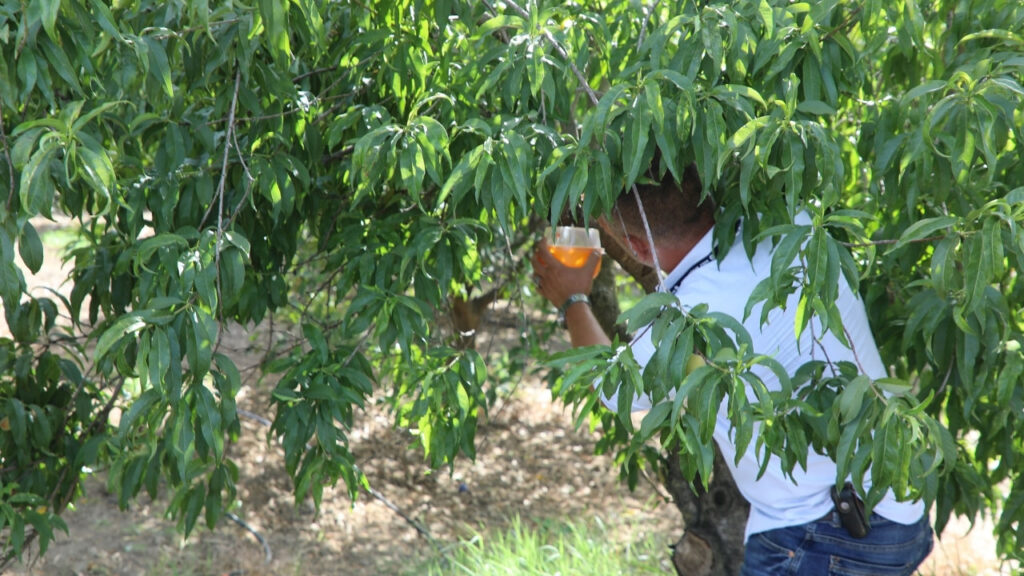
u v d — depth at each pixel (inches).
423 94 79.1
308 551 227.6
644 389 58.3
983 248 53.7
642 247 79.4
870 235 88.0
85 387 98.5
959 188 77.3
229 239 64.8
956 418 89.4
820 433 65.3
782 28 67.7
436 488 263.6
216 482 86.6
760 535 85.4
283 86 76.5
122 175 84.4
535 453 285.4
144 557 213.0
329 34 88.6
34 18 54.6
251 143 80.7
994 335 73.8
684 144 64.2
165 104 82.7
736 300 74.0
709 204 77.0
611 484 268.7
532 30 68.4
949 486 89.9
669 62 73.4
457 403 79.6
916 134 68.0
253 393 277.9
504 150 61.7
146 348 59.3
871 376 80.7
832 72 71.4
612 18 93.9
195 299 65.0
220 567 214.5
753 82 73.0
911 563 85.3
